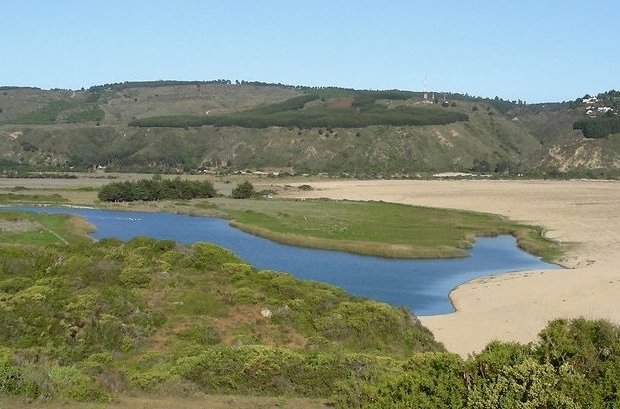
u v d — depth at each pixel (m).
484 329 40.66
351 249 75.19
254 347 24.72
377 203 122.44
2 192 132.12
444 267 66.44
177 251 37.38
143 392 21.02
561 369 15.69
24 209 109.44
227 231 89.44
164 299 31.38
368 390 19.00
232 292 32.69
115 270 33.59
